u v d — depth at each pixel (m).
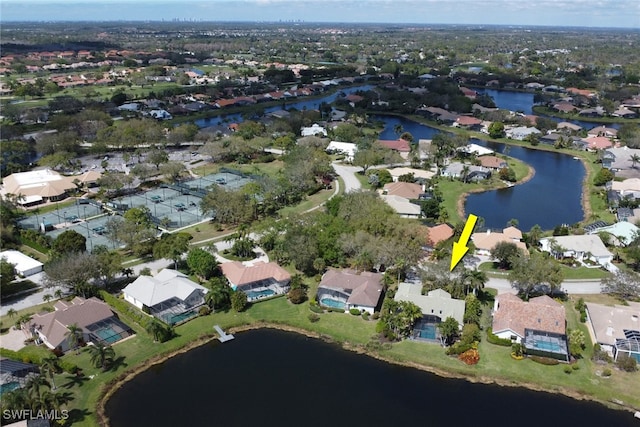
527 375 88.12
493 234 136.62
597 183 189.88
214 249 127.19
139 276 114.94
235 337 99.56
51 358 83.56
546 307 98.12
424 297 102.12
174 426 76.88
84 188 179.88
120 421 77.62
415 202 166.75
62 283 106.94
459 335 97.44
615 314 98.00
